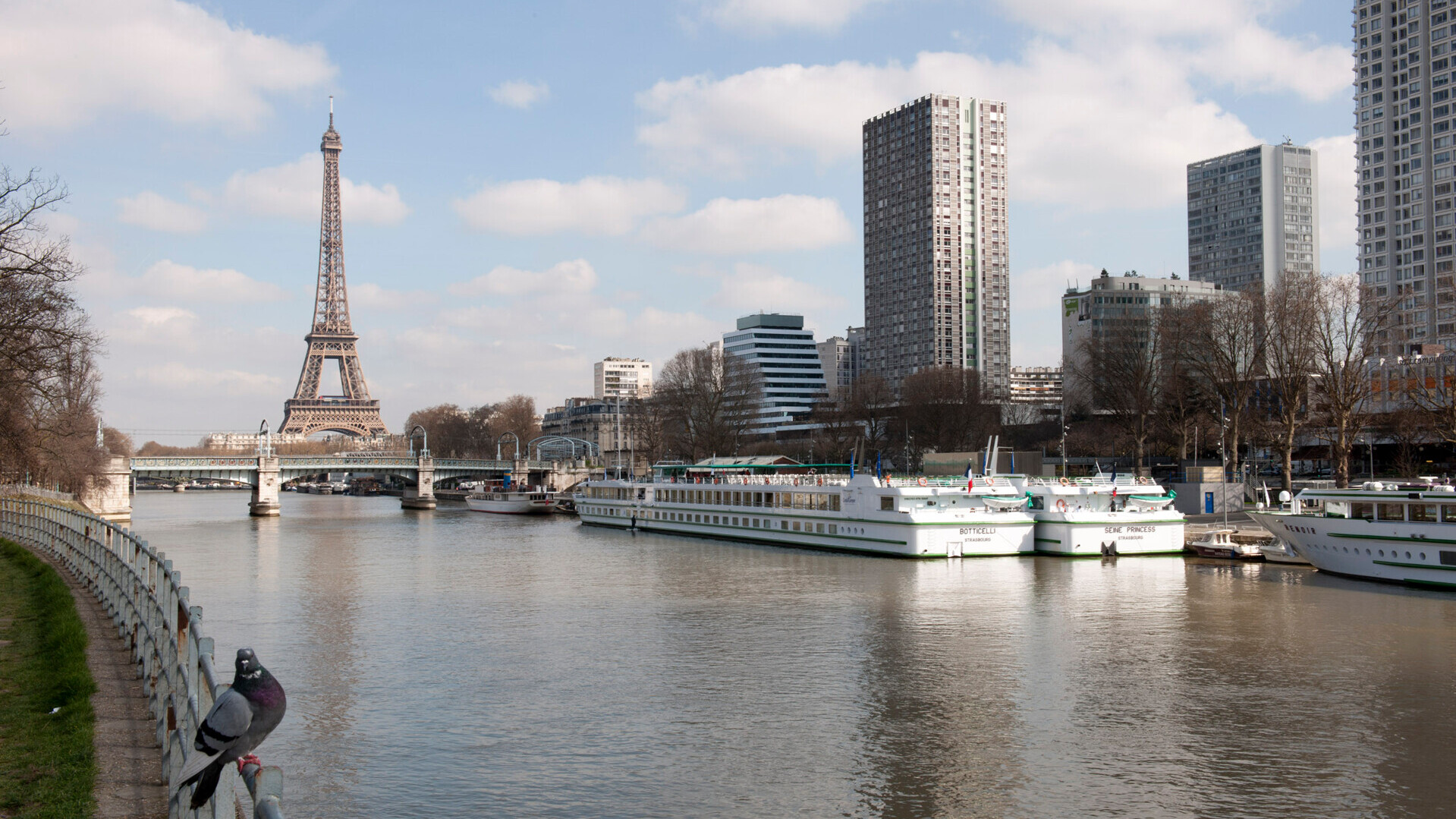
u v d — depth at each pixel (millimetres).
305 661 57219
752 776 39062
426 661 57062
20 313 67125
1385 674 52375
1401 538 78125
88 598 46781
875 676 52938
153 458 186500
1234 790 37438
